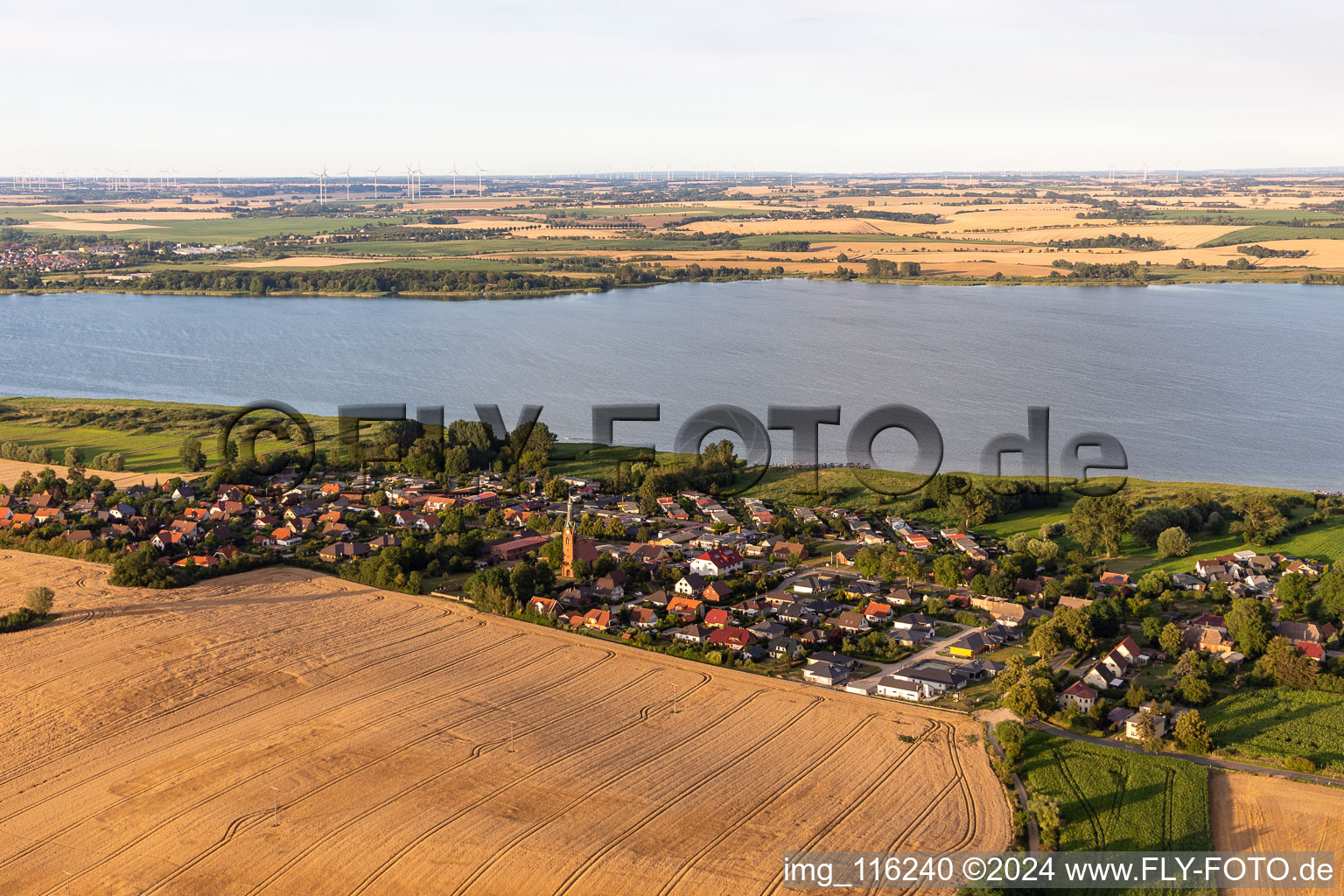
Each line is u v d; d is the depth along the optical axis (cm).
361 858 9394
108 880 9156
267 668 13550
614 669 13638
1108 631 14638
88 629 14800
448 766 10962
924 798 10425
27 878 9200
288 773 10862
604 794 10438
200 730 11875
